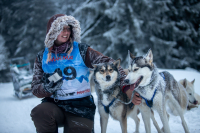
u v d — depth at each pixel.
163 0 10.30
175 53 11.41
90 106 1.75
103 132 2.15
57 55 1.71
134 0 10.74
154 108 2.04
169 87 2.24
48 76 1.69
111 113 2.12
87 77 1.80
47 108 1.56
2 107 4.66
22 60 17.53
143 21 10.69
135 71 1.91
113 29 11.22
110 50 11.49
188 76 6.27
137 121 2.56
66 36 1.74
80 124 1.57
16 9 20.72
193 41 11.99
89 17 12.10
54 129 1.61
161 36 11.52
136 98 1.85
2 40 14.67
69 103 1.67
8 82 12.82
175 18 11.70
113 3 11.87
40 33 19.03
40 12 20.09
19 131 2.86
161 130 2.31
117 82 2.02
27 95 5.74
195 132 2.25
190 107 3.41
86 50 1.80
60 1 25.53
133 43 10.88
